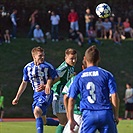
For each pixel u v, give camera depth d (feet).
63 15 324.80
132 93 212.23
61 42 294.66
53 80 88.43
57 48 288.51
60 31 320.91
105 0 340.39
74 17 294.66
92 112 66.95
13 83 255.29
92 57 68.95
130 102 212.02
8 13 313.32
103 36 310.04
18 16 319.68
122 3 344.08
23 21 321.32
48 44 292.20
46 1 324.39
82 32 323.57
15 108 234.38
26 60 276.62
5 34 289.74
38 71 88.79
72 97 67.77
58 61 278.67
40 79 89.35
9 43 288.30
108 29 308.40
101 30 309.42
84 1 330.95
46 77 89.10
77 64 272.31
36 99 90.48
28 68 89.97
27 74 90.63
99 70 68.59
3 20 309.83
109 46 299.38
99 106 67.26
